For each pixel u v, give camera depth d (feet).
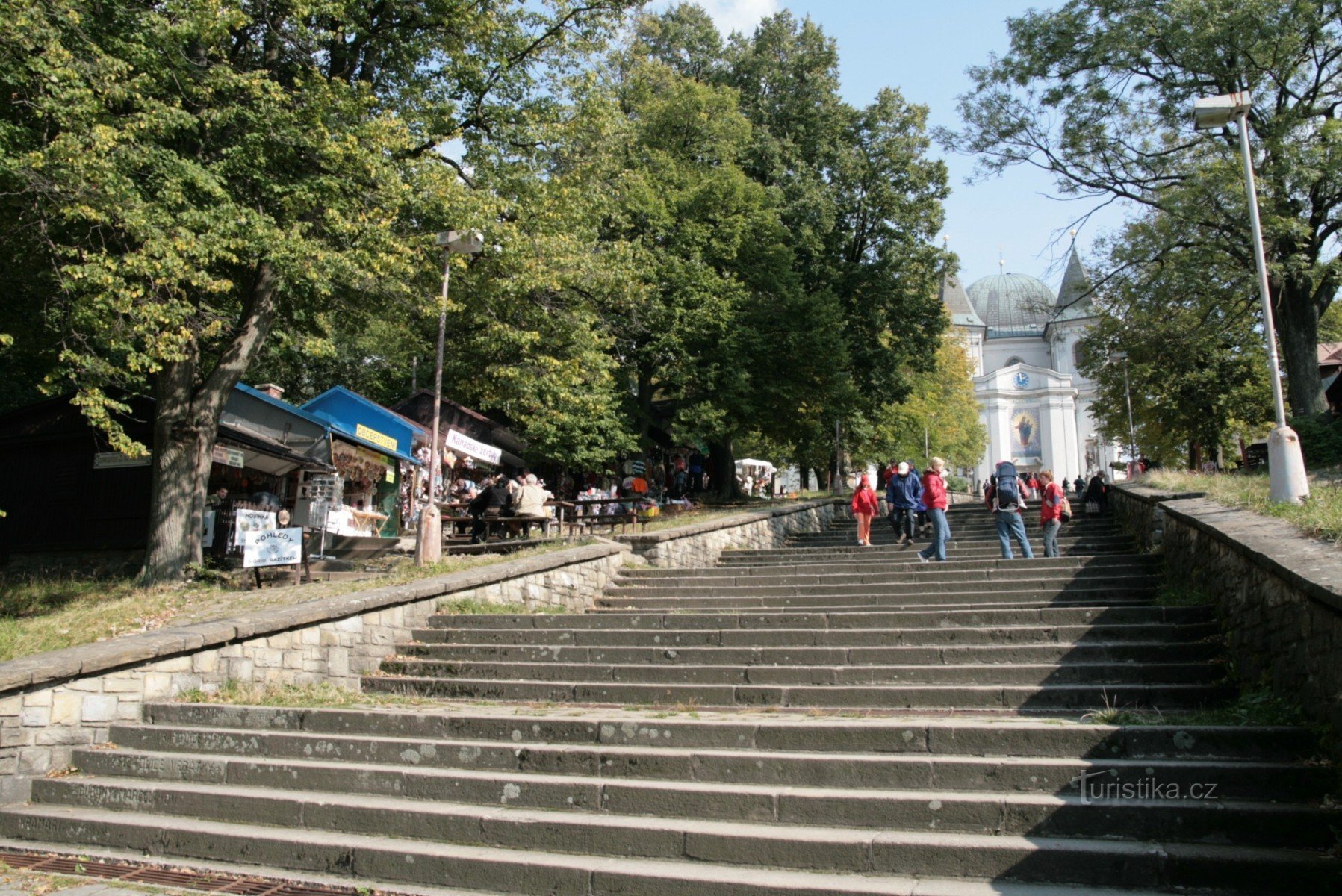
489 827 20.57
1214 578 30.07
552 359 63.26
